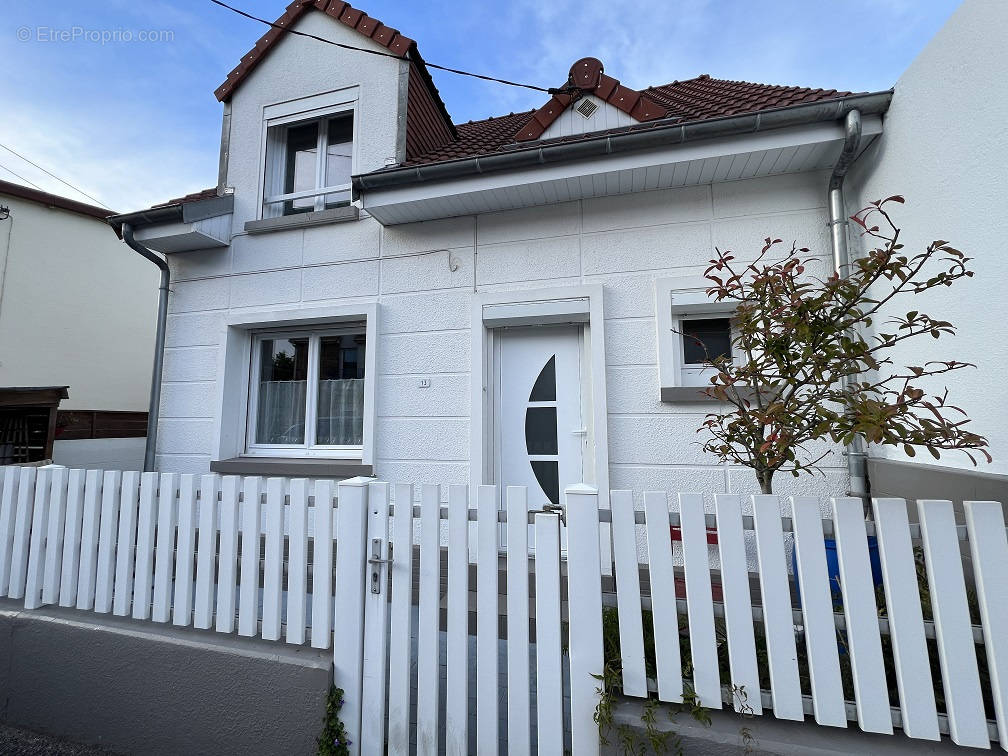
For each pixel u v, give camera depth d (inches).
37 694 94.3
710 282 146.9
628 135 136.0
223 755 81.8
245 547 89.7
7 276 317.7
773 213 146.6
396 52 190.9
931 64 106.0
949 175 100.3
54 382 340.2
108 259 375.9
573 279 159.8
